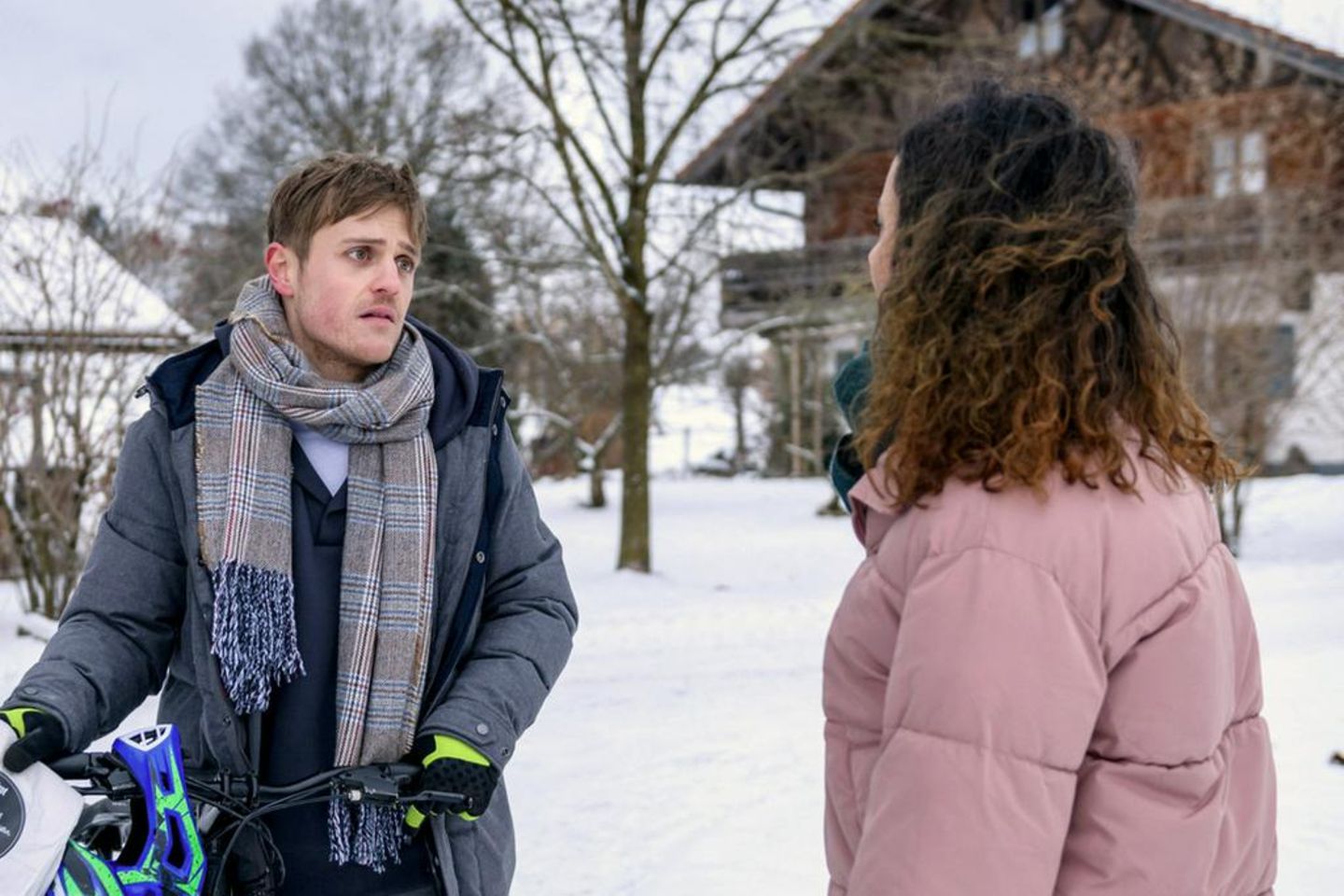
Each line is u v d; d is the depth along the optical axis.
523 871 4.00
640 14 12.27
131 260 9.59
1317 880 3.59
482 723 1.83
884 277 1.51
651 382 13.49
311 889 1.87
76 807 1.57
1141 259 1.37
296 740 1.88
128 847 1.67
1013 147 1.34
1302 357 14.08
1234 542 13.20
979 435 1.25
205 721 1.86
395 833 1.86
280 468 1.90
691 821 4.45
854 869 1.20
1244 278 13.12
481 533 1.98
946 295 1.33
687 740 5.70
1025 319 1.27
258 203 22.20
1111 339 1.29
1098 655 1.19
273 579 1.83
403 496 1.91
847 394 1.57
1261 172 14.75
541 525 2.15
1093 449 1.24
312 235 1.94
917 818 1.14
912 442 1.28
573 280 16.69
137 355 8.96
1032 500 1.21
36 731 1.62
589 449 21.30
